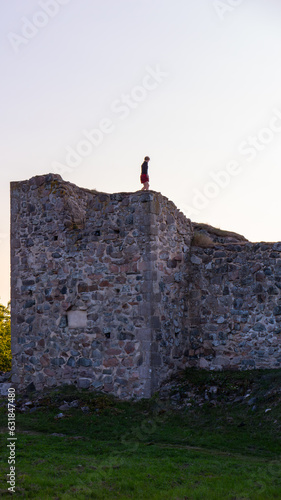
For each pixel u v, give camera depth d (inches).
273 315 625.0
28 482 360.8
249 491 355.3
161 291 629.9
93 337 642.2
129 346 617.9
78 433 526.0
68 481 367.6
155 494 347.9
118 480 376.5
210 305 663.1
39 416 582.2
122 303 628.1
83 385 641.6
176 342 648.4
